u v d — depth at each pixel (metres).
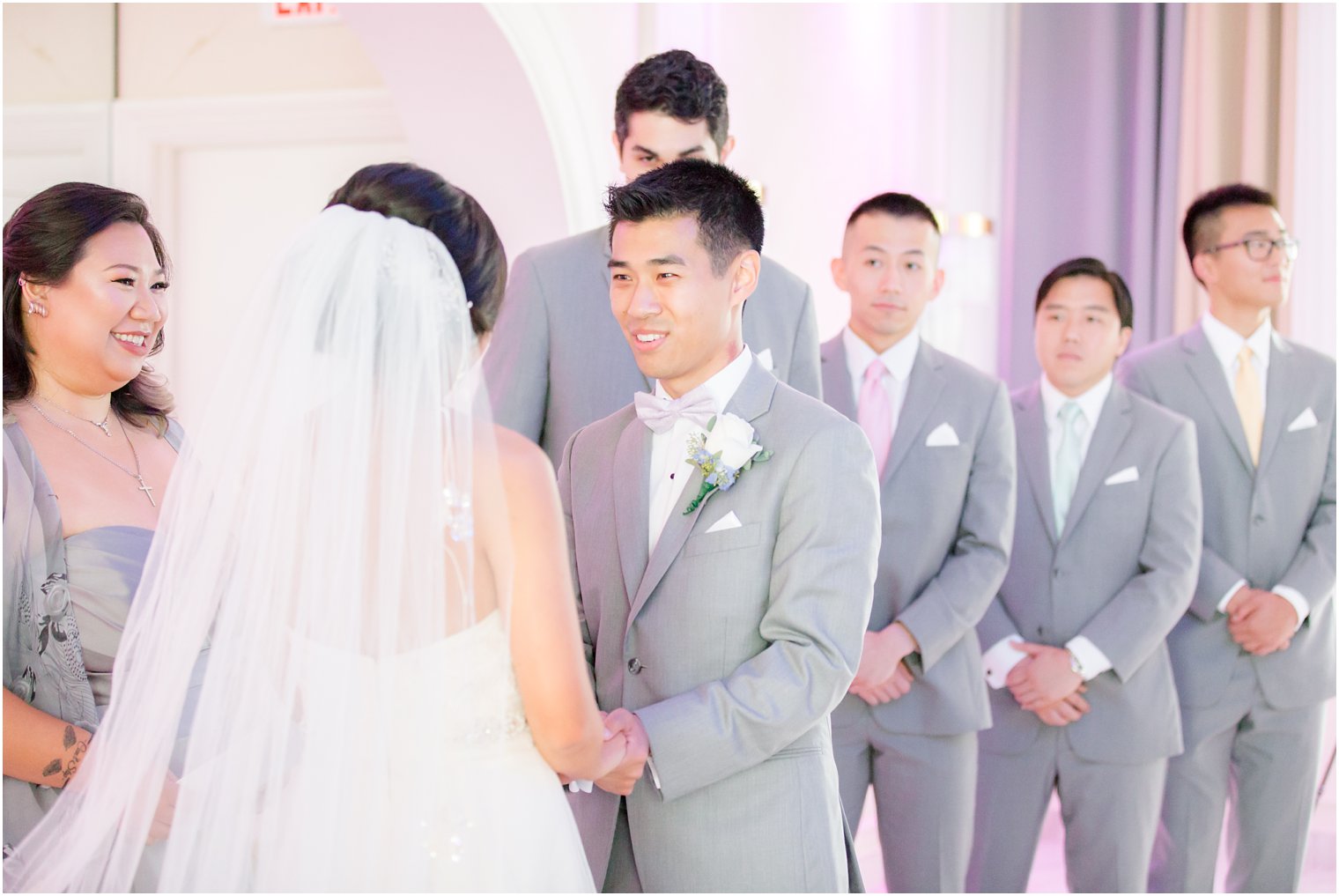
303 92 4.08
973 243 4.66
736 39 3.96
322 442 1.60
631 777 1.83
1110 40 4.80
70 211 2.04
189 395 4.24
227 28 4.13
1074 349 3.34
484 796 1.61
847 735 3.04
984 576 3.02
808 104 4.18
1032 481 3.37
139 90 4.18
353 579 1.58
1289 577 3.39
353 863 1.56
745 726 1.82
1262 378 3.54
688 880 1.89
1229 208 3.52
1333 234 4.51
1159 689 3.20
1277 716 3.38
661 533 1.97
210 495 1.67
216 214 4.22
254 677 1.61
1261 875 3.43
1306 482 3.46
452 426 1.61
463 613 1.60
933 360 3.21
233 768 1.60
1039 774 3.23
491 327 1.75
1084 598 3.26
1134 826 3.16
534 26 3.36
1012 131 4.80
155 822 1.73
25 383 2.07
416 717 1.58
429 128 3.52
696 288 1.90
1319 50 4.51
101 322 2.05
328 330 1.62
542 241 3.47
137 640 1.71
